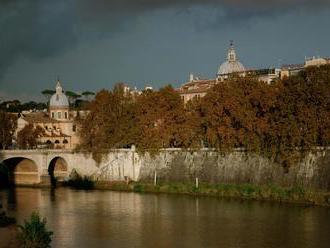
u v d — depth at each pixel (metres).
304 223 118.25
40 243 91.19
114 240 107.56
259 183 159.25
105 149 198.75
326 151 147.38
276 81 174.38
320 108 150.38
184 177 177.50
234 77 179.25
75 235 112.00
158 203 150.75
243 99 168.25
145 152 189.38
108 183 193.12
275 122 157.12
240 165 165.12
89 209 143.25
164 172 183.00
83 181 198.62
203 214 132.00
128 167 192.88
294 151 152.50
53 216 133.50
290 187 151.38
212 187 164.25
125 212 137.50
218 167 170.25
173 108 193.75
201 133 178.00
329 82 151.75
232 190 158.75
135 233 113.25
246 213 131.25
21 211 141.12
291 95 155.50
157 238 108.62
